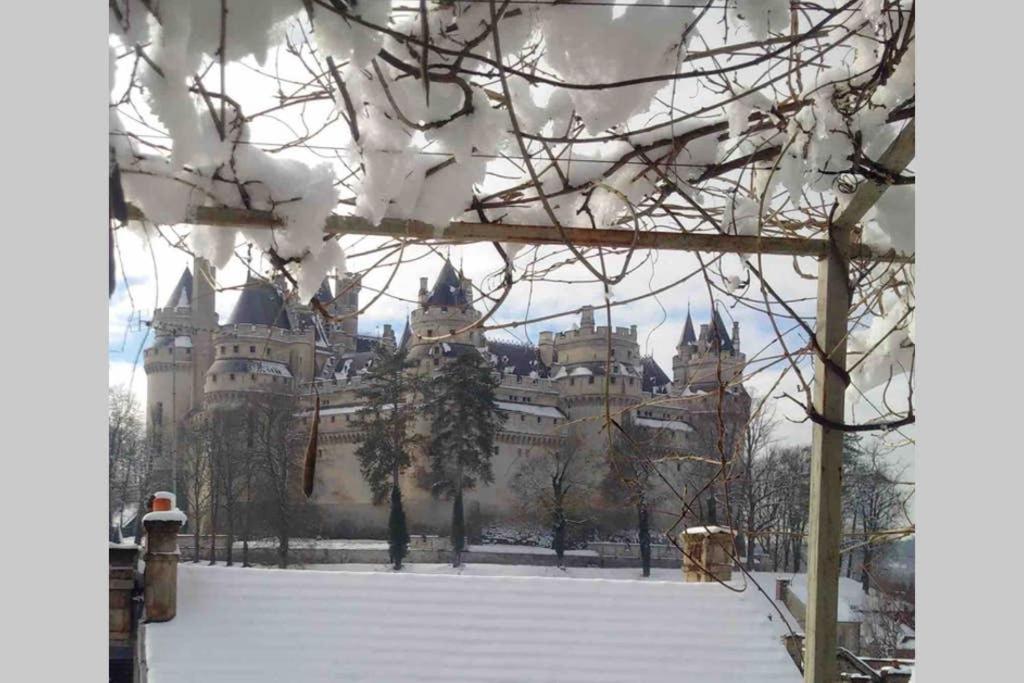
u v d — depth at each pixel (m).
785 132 3.65
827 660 3.99
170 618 9.34
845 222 3.94
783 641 9.73
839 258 3.98
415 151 3.39
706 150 3.69
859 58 3.58
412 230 3.51
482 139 3.39
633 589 10.17
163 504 9.83
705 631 9.70
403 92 3.27
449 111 3.31
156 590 9.38
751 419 4.32
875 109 3.55
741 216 3.82
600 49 3.33
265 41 2.99
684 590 10.21
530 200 3.63
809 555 4.10
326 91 3.27
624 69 3.35
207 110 3.13
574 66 3.36
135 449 12.86
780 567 13.68
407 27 3.26
